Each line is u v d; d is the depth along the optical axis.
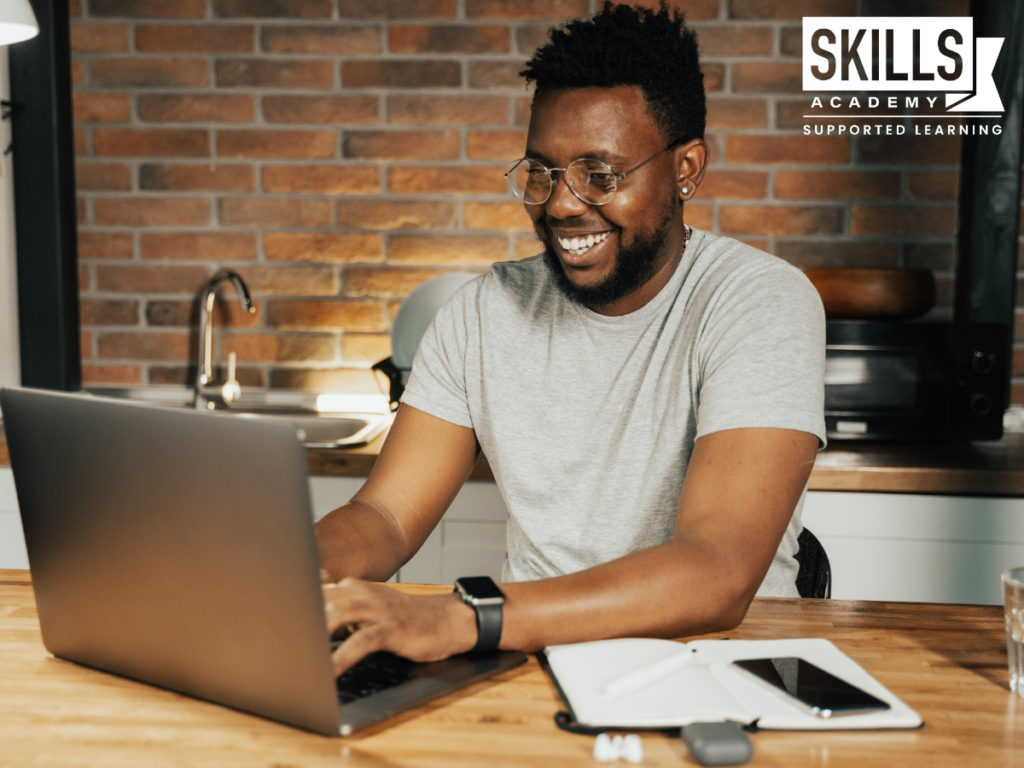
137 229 2.72
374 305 2.71
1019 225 2.53
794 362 1.20
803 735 0.82
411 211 2.68
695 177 1.37
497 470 1.46
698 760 0.76
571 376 1.42
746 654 0.95
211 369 2.72
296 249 2.71
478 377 1.47
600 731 0.82
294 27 2.64
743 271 1.32
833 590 2.15
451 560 2.21
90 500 0.89
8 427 0.94
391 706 0.85
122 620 0.91
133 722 0.84
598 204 1.27
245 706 0.85
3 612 1.12
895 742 0.80
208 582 0.83
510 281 1.52
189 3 2.64
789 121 2.59
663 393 1.35
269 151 2.68
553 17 2.59
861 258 2.62
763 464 1.14
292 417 2.60
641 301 1.39
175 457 0.82
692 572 1.03
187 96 2.67
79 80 2.68
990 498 2.11
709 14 2.58
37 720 0.84
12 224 2.61
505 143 2.64
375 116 2.66
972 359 2.28
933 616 1.12
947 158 2.58
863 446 2.34
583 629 0.99
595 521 1.38
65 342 2.66
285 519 0.77
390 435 1.51
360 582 0.96
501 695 0.90
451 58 2.63
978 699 0.89
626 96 1.26
